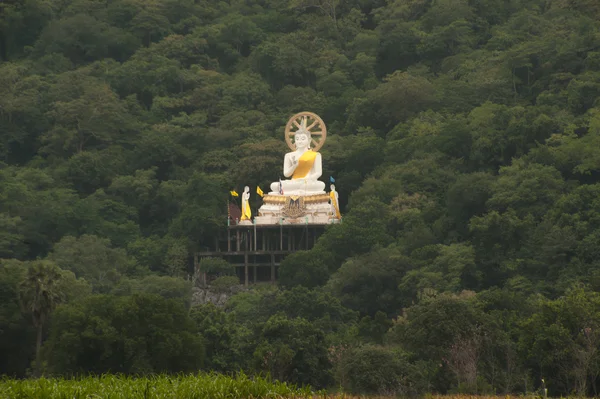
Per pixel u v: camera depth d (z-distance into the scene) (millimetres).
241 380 136875
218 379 137500
